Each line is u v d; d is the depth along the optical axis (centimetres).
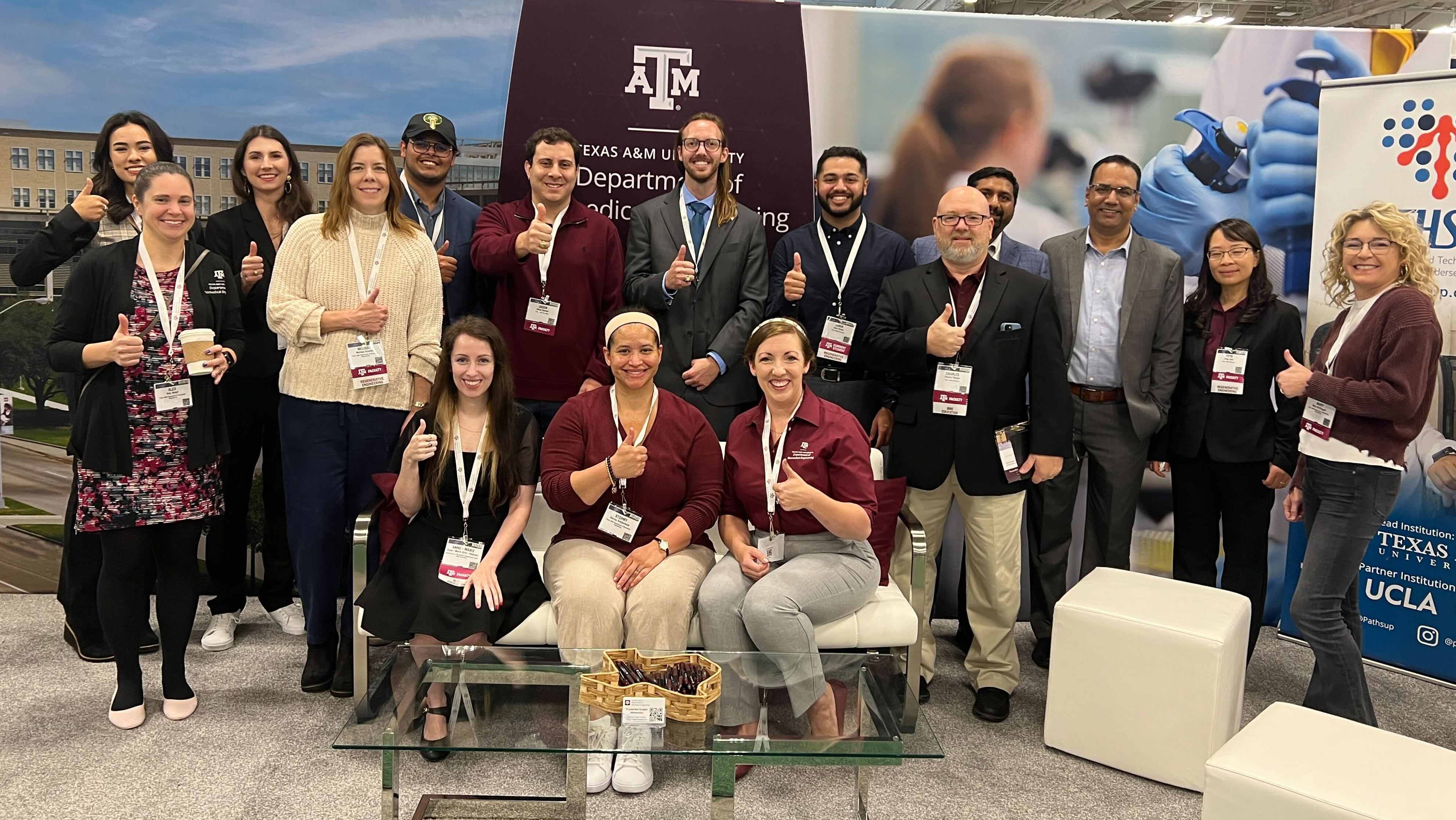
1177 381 347
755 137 398
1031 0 689
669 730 217
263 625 388
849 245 360
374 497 318
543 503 329
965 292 314
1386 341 279
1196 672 271
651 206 361
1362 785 205
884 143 401
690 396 352
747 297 353
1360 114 360
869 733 217
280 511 374
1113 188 340
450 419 294
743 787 275
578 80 392
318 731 299
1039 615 369
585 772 246
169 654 299
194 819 247
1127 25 398
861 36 395
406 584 281
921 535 289
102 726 297
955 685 353
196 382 288
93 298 280
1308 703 312
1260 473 339
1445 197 343
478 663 245
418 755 286
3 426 407
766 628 263
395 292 314
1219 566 432
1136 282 343
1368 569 383
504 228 348
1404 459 283
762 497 293
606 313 353
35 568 417
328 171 421
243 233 344
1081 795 274
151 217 281
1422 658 370
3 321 400
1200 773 273
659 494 296
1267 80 404
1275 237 413
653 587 273
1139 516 426
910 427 317
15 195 399
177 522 290
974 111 401
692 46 392
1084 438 353
